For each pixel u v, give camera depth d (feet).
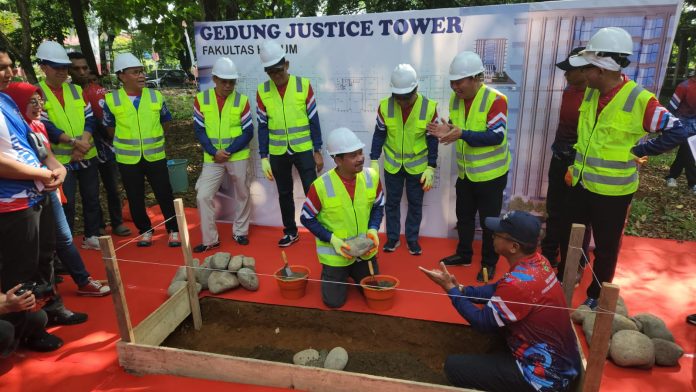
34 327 9.90
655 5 12.18
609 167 9.91
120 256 15.46
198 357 8.93
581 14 12.78
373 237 11.39
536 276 7.34
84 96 15.35
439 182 15.49
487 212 12.58
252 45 15.76
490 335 10.36
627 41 9.21
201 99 15.06
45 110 13.85
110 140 16.33
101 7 25.02
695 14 52.85
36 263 9.87
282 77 13.98
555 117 13.85
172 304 10.79
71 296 12.73
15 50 19.66
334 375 8.28
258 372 8.70
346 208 11.20
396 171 14.21
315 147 15.06
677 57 58.70
